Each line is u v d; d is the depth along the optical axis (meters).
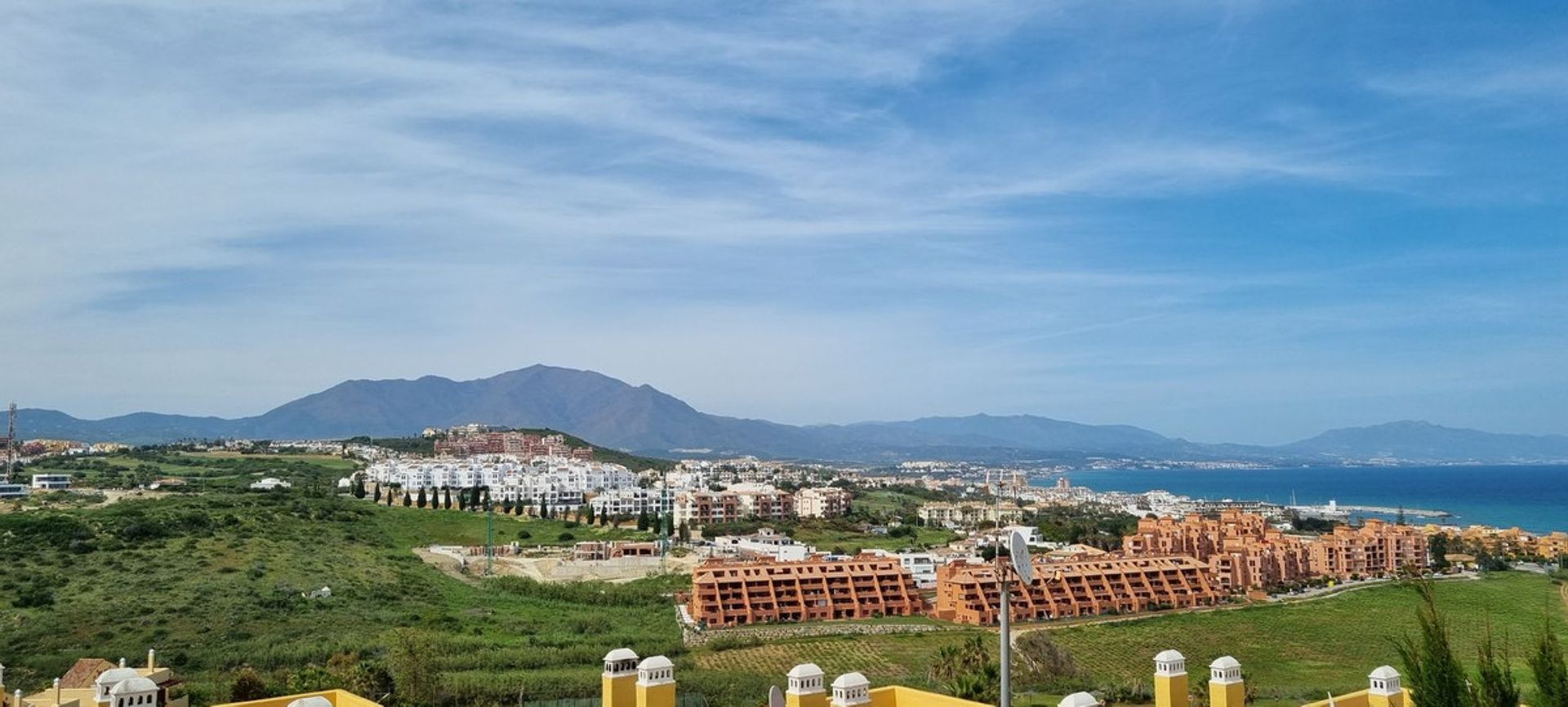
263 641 115.12
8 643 104.94
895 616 170.00
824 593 168.25
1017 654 126.06
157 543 158.88
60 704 46.47
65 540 151.50
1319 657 145.00
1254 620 169.75
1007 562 23.47
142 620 118.94
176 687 56.56
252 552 163.00
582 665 117.19
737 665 127.88
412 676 94.50
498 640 128.38
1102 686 111.06
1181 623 166.50
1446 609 175.75
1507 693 25.11
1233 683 30.91
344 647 113.69
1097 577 180.00
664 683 28.98
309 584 147.75
